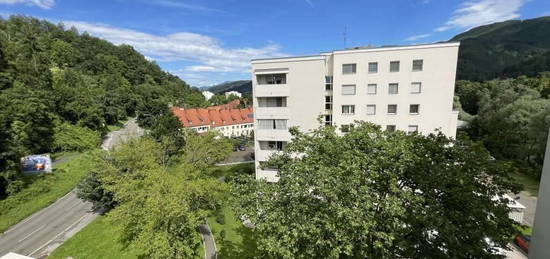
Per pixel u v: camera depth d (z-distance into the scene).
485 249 8.70
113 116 78.88
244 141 67.00
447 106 22.47
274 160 12.23
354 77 24.22
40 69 61.84
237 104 118.69
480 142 9.73
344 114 25.08
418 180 8.91
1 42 54.31
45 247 22.16
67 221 26.28
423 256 8.31
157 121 49.50
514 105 40.66
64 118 54.62
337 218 7.90
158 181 19.47
